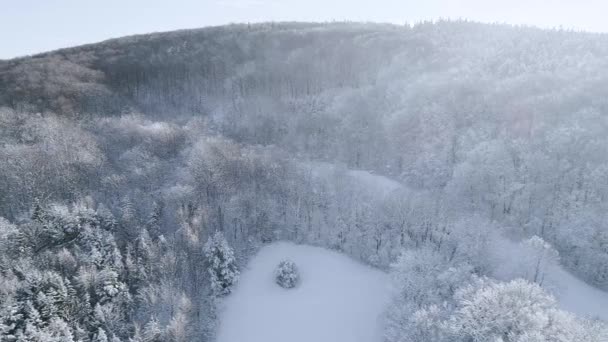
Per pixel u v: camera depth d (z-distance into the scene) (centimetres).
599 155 8650
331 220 9331
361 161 12244
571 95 10762
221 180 9462
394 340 6281
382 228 8781
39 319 5428
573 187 8575
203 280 7850
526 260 6975
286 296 7856
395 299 7025
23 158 8838
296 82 17438
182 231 8031
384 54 18050
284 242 9262
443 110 11862
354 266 8562
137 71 18012
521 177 9025
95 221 7669
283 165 10212
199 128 12962
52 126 10725
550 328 4950
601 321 5725
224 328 7175
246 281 8200
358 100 14125
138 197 8788
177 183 9394
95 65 18450
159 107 15862
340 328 7169
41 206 7538
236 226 9100
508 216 8775
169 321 6500
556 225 8256
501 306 5281
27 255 6588
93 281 6356
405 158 11519
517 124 10581
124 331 6219
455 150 10688
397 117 12488
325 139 13075
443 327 5488
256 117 14238
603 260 7406
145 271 7025
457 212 8662
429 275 6962
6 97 13250
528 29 17488
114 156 10644
